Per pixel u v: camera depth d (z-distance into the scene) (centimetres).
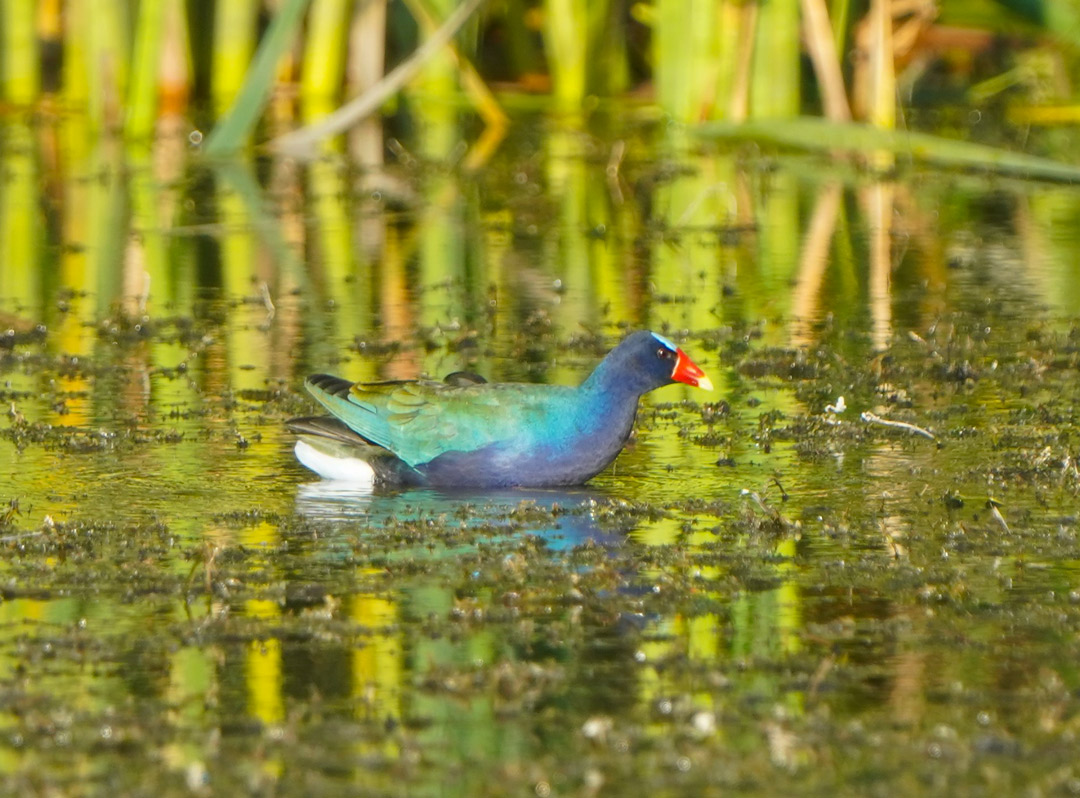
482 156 2873
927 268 2077
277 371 1574
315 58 3034
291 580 1005
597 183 2653
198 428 1377
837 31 2697
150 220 2369
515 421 1219
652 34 3089
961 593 979
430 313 1836
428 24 2638
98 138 2959
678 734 793
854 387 1515
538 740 787
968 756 765
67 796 731
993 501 1167
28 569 1015
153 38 2859
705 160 2845
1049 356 1598
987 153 2298
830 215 2438
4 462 1269
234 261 2116
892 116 2689
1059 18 2422
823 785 743
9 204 2445
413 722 805
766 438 1345
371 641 907
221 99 2984
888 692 839
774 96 2738
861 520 1129
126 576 1004
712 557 1047
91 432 1350
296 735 790
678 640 909
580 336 1698
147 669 868
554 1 3072
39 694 830
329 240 2253
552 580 1005
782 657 881
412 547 1073
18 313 1814
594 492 1216
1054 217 2411
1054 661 876
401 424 1233
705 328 1759
